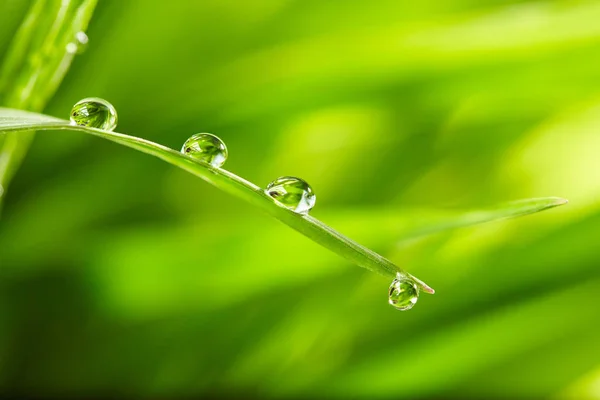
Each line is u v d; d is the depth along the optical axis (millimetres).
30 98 140
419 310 184
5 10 151
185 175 196
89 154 194
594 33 181
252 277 178
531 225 184
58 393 183
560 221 182
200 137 135
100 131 123
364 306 187
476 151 211
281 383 185
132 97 191
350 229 170
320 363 185
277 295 184
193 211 196
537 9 182
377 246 169
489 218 151
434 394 184
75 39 140
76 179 192
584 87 188
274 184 133
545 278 182
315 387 184
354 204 208
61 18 139
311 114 190
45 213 185
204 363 185
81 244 181
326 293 186
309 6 194
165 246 176
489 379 183
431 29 182
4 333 182
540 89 187
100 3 184
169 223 189
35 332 182
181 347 184
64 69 140
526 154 235
